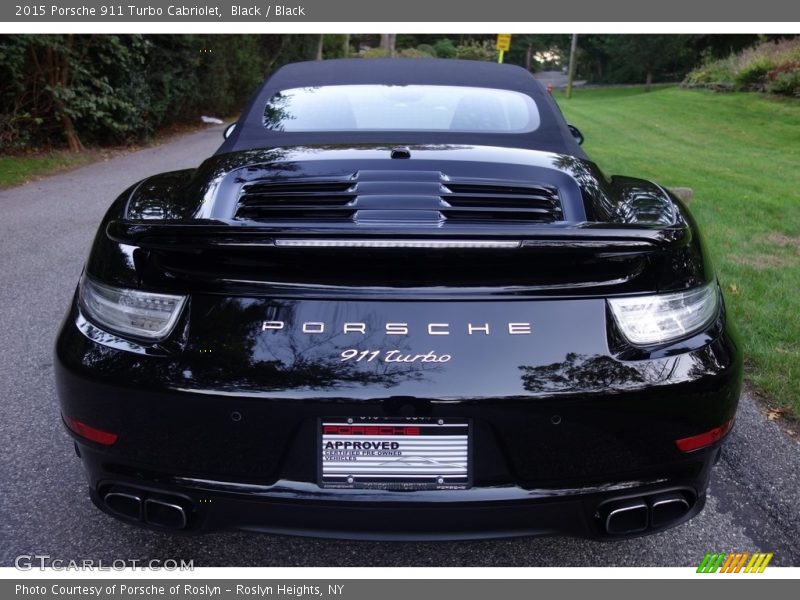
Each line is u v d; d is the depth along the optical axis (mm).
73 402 1890
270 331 1758
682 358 1820
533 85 3270
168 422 1783
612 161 11031
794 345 3816
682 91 26969
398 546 2367
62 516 2428
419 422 1749
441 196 2121
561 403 1740
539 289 1792
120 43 10961
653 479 1856
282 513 1807
